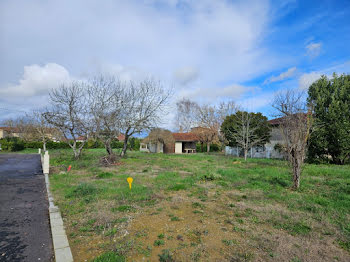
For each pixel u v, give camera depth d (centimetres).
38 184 818
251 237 362
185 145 3688
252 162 1573
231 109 3194
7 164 1420
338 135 1382
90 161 1498
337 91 1475
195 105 4078
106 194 629
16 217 475
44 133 2739
